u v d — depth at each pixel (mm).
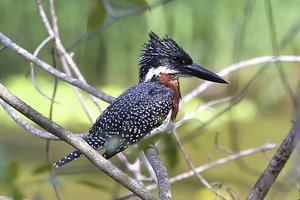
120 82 18000
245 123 16688
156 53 8438
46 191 11258
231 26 17484
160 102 8094
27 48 17719
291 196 9422
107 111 7938
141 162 8109
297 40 16188
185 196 12102
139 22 17359
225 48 17562
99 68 17969
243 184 12562
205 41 17562
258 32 17219
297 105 4742
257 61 8539
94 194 11938
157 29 17359
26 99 15977
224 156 13898
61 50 8188
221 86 15711
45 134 6309
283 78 6387
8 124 15719
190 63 8438
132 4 8586
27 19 17594
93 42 17422
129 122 7887
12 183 3223
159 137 6039
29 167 13000
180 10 17359
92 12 8109
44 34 17594
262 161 13695
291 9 17266
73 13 17141
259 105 17266
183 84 16875
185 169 13195
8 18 17625
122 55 17766
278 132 16047
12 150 14141
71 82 7332
